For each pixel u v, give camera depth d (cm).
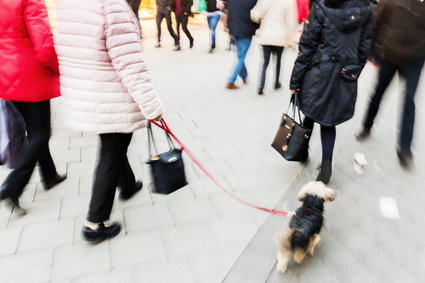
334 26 263
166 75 647
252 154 377
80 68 194
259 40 520
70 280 214
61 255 231
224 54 820
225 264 232
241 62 561
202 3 796
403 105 338
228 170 343
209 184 318
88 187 302
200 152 375
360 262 238
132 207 281
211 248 245
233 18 532
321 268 232
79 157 350
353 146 396
